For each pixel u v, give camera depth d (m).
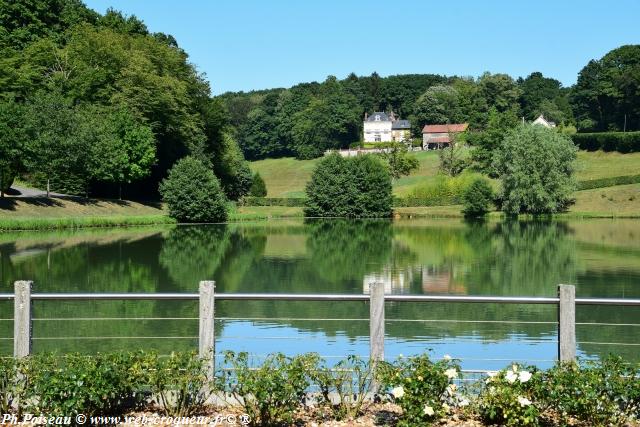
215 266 31.89
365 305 18.59
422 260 35.22
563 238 50.50
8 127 50.88
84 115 60.38
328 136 148.50
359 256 37.28
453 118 156.50
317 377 6.92
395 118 175.38
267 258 35.81
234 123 167.38
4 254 34.59
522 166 76.69
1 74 60.47
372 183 83.12
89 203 62.25
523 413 6.29
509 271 30.52
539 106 160.38
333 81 173.12
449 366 6.97
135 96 67.56
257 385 6.48
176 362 6.95
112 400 6.90
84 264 31.28
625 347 13.29
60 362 7.35
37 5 74.19
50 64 68.75
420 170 113.44
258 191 103.56
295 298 7.16
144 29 85.94
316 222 72.75
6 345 12.84
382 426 6.65
